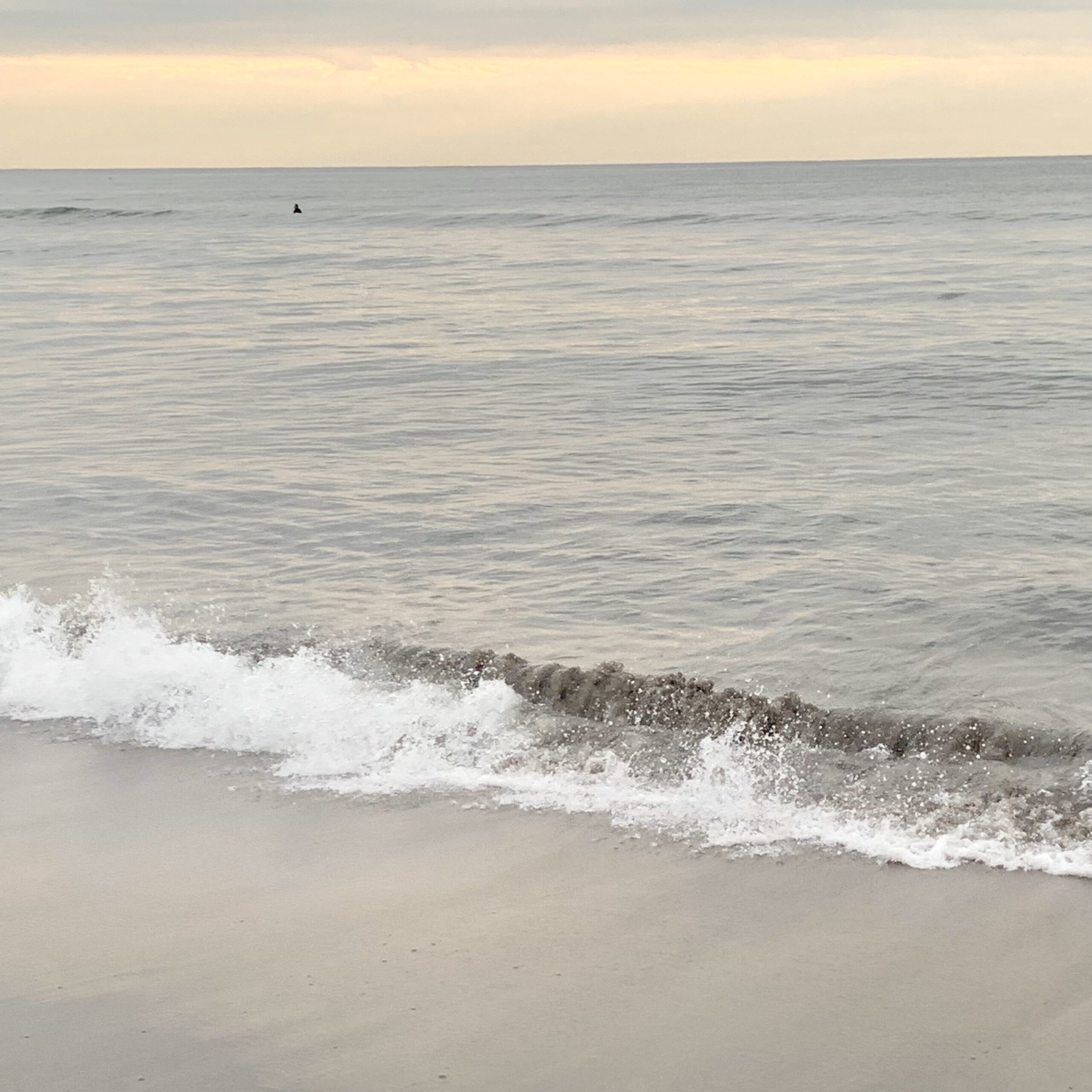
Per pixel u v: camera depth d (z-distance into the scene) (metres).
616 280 30.64
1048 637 7.00
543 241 48.56
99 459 11.82
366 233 56.12
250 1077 3.51
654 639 7.14
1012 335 18.94
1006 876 4.57
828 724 5.89
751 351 18.12
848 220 58.94
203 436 12.89
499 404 14.47
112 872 4.77
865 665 6.65
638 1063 3.55
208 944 4.22
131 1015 3.82
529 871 4.71
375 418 13.77
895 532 9.06
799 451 11.73
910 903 4.41
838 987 3.91
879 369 16.08
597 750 5.78
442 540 9.20
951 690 6.30
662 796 5.32
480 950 4.16
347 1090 3.46
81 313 24.53
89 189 166.25
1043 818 4.98
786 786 5.37
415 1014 3.79
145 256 41.91
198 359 18.34
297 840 5.02
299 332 21.41
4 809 5.37
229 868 4.79
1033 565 8.24
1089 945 4.09
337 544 9.14
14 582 8.36
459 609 7.72
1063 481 10.31
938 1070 3.50
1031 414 13.06
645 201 91.94
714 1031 3.70
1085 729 5.73
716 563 8.52
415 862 4.80
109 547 9.13
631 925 4.30
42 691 6.62
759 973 3.99
